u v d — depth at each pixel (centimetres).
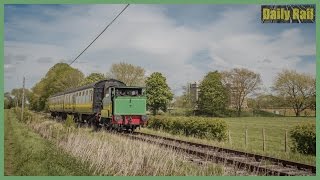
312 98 9269
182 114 9088
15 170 1482
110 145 1653
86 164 1459
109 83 3119
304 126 1798
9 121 5009
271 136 3438
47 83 8138
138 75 8581
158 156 1438
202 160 1547
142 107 2853
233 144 2308
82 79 7631
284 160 1449
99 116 3203
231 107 9925
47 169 1421
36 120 4456
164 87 8856
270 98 9875
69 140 1925
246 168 1388
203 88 9138
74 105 4084
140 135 2588
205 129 2558
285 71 9512
